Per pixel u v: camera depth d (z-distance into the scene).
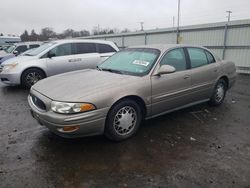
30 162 3.06
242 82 9.37
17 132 4.02
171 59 4.29
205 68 4.83
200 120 4.58
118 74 4.00
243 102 5.95
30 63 7.49
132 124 3.75
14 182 2.65
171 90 4.16
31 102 3.76
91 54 8.40
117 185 2.61
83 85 3.51
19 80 7.46
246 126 4.30
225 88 5.59
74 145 3.52
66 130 3.13
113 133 3.49
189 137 3.82
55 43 8.00
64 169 2.91
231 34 12.55
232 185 2.60
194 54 4.77
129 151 3.35
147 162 3.06
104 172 2.85
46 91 3.52
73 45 8.16
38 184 2.62
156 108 4.01
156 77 3.93
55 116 3.13
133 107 3.69
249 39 11.80
